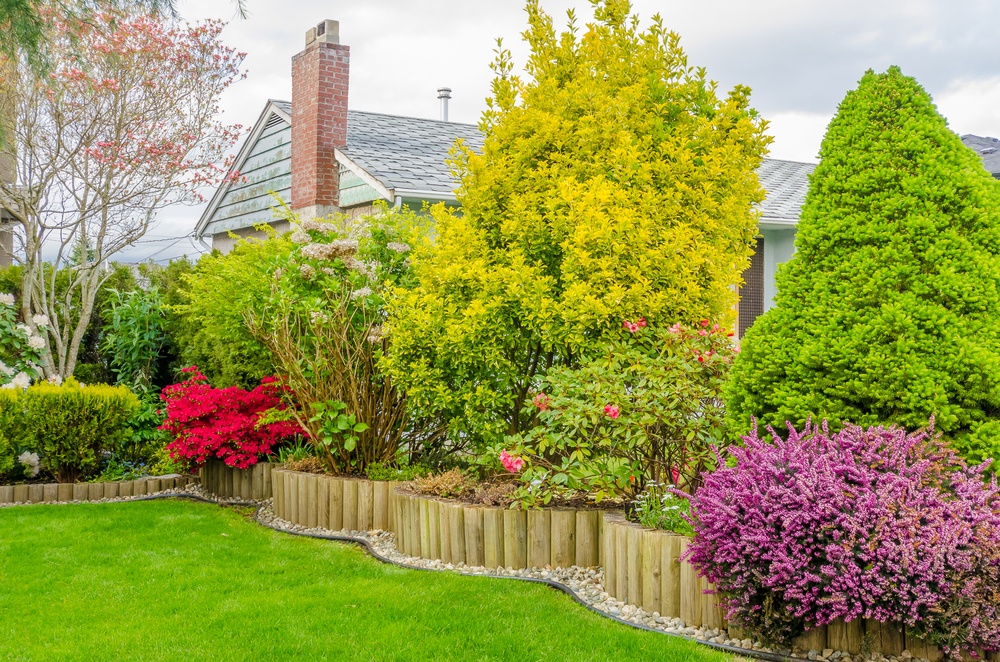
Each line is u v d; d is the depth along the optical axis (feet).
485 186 22.03
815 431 13.87
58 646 13.80
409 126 48.39
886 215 15.01
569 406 18.29
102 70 35.42
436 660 13.05
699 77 22.75
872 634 12.81
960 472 13.35
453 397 21.61
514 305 20.70
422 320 21.58
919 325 14.40
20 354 34.06
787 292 15.84
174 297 36.76
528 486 18.92
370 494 22.45
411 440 25.41
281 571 18.56
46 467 29.07
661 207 20.89
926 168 14.98
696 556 13.64
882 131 15.48
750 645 13.60
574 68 23.06
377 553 20.26
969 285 14.29
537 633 14.16
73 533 22.22
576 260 20.10
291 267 25.45
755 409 15.83
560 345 20.35
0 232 42.06
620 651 13.25
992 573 12.22
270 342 25.25
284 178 45.88
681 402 18.01
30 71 31.50
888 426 14.25
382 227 27.55
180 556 19.77
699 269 20.79
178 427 27.94
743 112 22.50
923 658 12.64
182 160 37.83
